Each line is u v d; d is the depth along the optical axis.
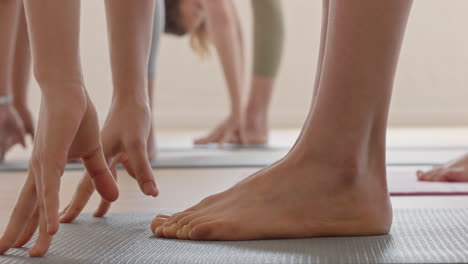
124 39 1.19
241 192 1.10
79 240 1.06
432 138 3.56
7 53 2.09
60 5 0.98
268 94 3.06
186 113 5.14
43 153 0.97
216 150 2.72
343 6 1.06
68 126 0.97
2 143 2.15
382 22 1.06
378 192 1.10
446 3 5.13
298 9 5.17
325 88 1.09
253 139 3.03
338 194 1.09
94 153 1.02
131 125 1.17
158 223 1.10
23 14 2.20
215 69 5.16
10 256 0.98
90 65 4.98
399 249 0.99
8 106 2.15
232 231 1.06
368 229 1.08
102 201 1.22
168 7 2.82
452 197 1.45
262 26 3.01
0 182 1.69
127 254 0.98
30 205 1.00
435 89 5.18
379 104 1.09
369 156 1.10
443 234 1.07
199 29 2.94
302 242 1.04
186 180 1.70
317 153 1.09
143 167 1.16
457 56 5.15
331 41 1.08
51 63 0.98
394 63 1.08
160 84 5.15
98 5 4.98
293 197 1.08
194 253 0.99
